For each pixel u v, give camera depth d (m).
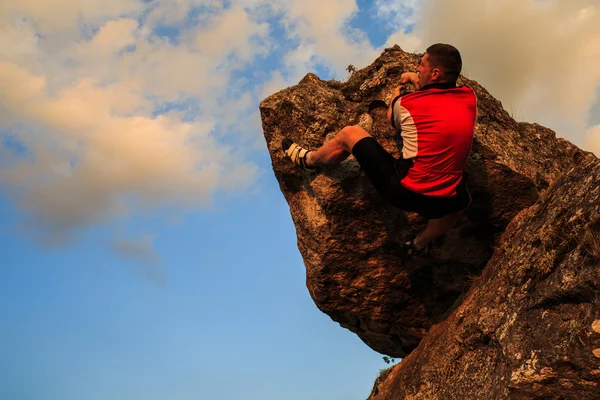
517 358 4.32
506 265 5.13
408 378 5.75
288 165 6.13
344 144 5.22
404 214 5.91
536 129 6.54
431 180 4.66
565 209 4.65
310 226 6.12
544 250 4.57
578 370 3.90
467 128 4.71
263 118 6.22
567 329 4.04
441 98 4.79
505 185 5.77
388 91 5.94
